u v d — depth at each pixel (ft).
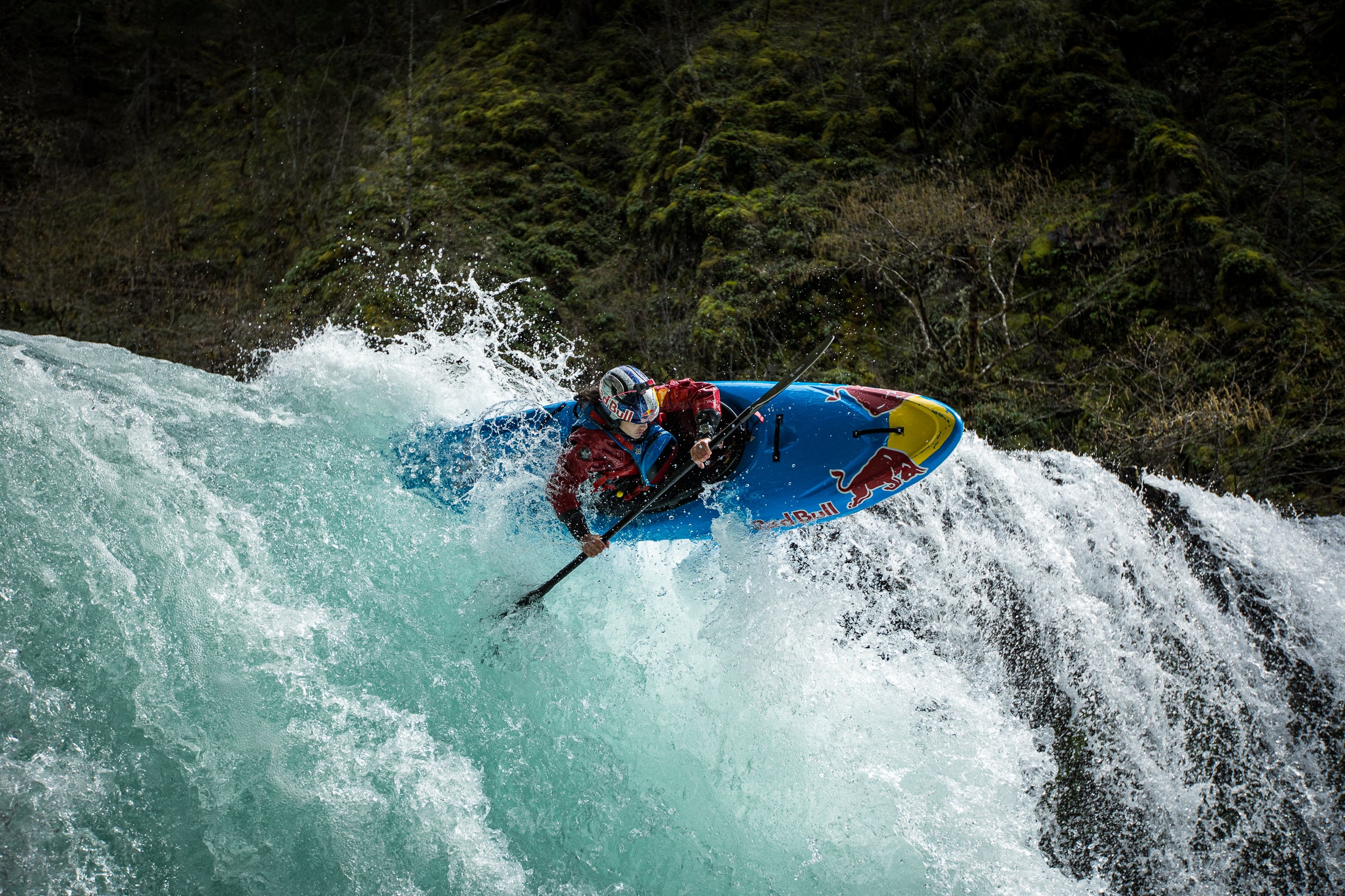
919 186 26.08
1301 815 13.94
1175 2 27.99
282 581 12.91
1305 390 19.62
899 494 17.69
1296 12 26.89
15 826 9.86
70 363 15.70
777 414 15.26
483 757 12.12
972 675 15.42
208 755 11.01
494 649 13.28
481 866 11.10
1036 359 22.20
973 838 12.93
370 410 16.21
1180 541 17.56
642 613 14.51
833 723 13.82
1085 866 13.41
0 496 12.20
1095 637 15.84
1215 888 13.37
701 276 24.77
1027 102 26.14
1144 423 20.33
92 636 11.50
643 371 23.76
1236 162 25.02
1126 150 24.71
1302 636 15.92
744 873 12.25
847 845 12.64
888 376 22.13
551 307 25.58
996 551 16.90
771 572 14.92
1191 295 21.95
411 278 26.73
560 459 13.52
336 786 11.12
